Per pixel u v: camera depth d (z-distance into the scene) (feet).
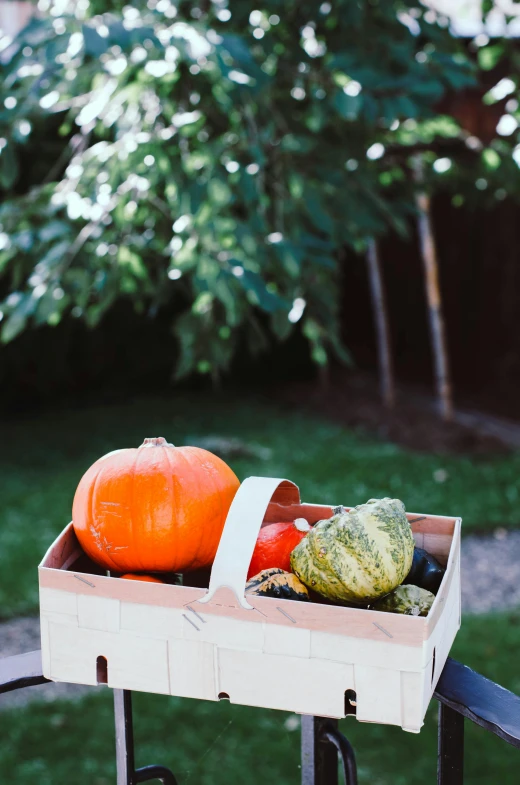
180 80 8.90
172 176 8.55
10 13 19.98
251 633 3.60
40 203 9.59
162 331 33.27
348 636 3.46
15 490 21.13
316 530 3.91
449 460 23.24
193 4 10.02
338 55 8.81
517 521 18.72
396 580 3.78
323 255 9.33
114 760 10.03
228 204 8.84
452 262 33.63
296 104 10.80
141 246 9.50
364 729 10.64
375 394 30.91
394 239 35.09
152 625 3.74
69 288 9.09
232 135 9.68
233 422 28.35
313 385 33.63
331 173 9.51
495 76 25.21
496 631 13.09
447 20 11.12
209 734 10.56
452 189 14.35
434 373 34.50
